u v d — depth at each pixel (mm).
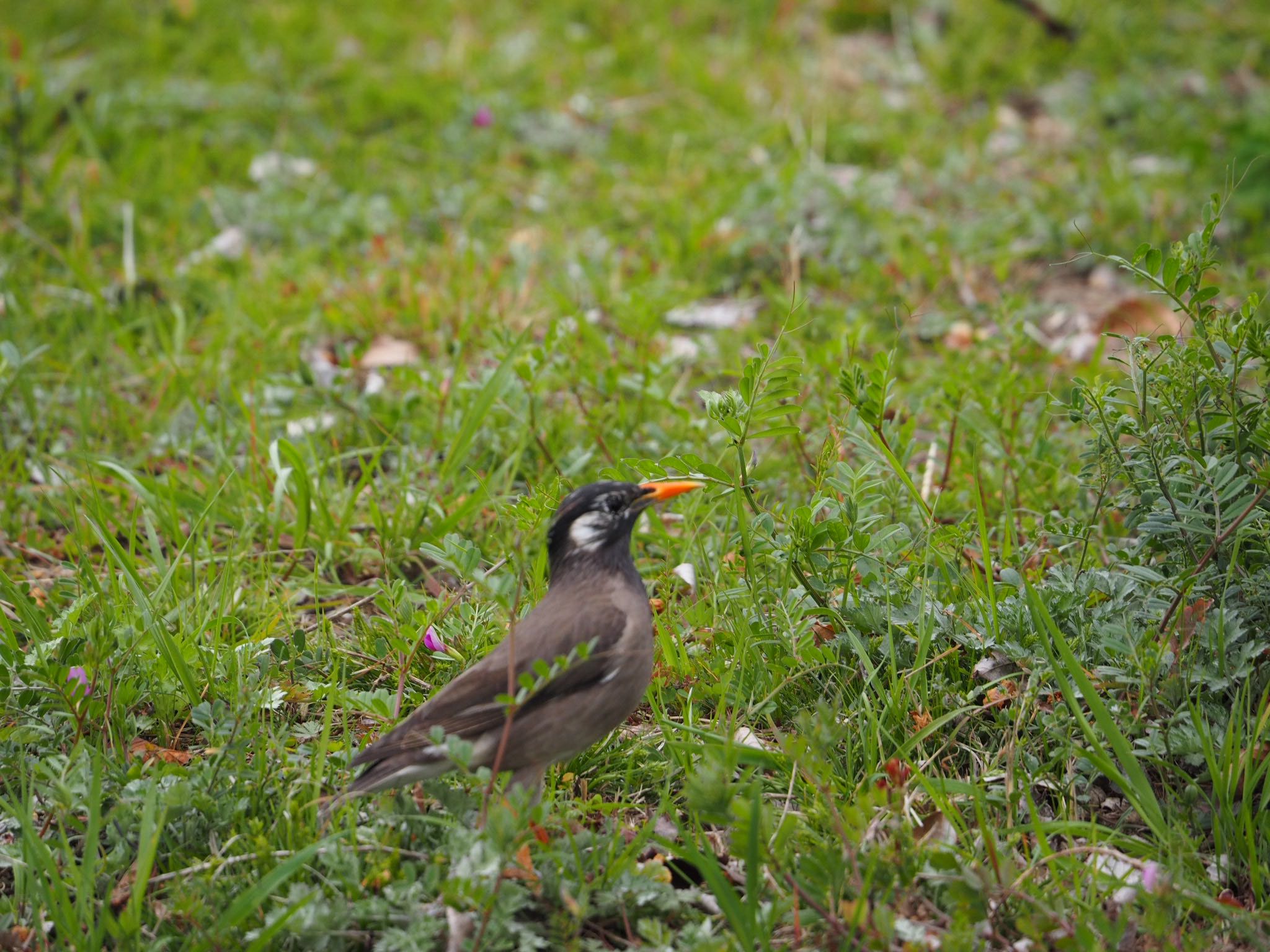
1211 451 8391
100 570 10359
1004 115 20438
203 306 14523
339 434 12320
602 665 7406
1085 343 13930
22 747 7766
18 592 9086
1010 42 22531
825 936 6594
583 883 6727
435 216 16672
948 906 6750
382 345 13789
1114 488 10711
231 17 22094
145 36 21359
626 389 12391
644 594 7945
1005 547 9359
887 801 7184
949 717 7766
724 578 9586
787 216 16016
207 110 18953
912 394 12664
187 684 8391
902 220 16203
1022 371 12461
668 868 7391
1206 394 8242
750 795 7418
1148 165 18266
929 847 7133
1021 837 7473
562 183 17672
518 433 11695
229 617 9180
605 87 20625
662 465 8945
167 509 10734
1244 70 21438
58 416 12445
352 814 7277
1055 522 9445
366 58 21172
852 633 8414
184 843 7176
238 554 10289
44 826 7402
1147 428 8266
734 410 8656
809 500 10484
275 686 8531
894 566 9102
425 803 7598
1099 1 23547
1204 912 6836
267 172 17422
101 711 8062
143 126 18469
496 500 10555
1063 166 18406
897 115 19969
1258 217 16344
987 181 17859
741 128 19250
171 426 12344
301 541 10539
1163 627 7953
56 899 6730
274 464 10719
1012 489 10969
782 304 13406
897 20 23266
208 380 12883
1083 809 7773
